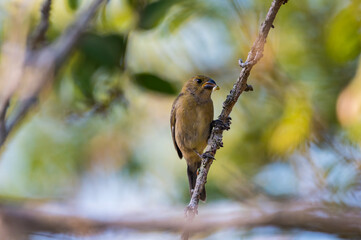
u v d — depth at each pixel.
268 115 11.94
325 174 8.65
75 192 12.93
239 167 11.76
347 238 5.40
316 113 10.55
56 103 11.11
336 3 11.04
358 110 8.69
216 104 12.88
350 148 9.12
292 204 6.22
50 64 5.23
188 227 5.79
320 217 5.56
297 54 11.16
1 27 7.63
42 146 13.11
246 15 9.48
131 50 11.42
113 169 13.30
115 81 8.61
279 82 10.98
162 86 8.34
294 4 11.06
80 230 5.35
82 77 8.34
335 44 9.32
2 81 4.91
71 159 13.22
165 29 10.13
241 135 12.10
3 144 4.56
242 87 8.49
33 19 6.93
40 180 12.98
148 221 5.77
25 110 4.82
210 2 11.39
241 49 11.47
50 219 5.12
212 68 12.27
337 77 10.96
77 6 8.22
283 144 10.27
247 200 7.76
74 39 5.61
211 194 11.37
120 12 8.55
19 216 4.81
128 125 13.45
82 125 13.22
